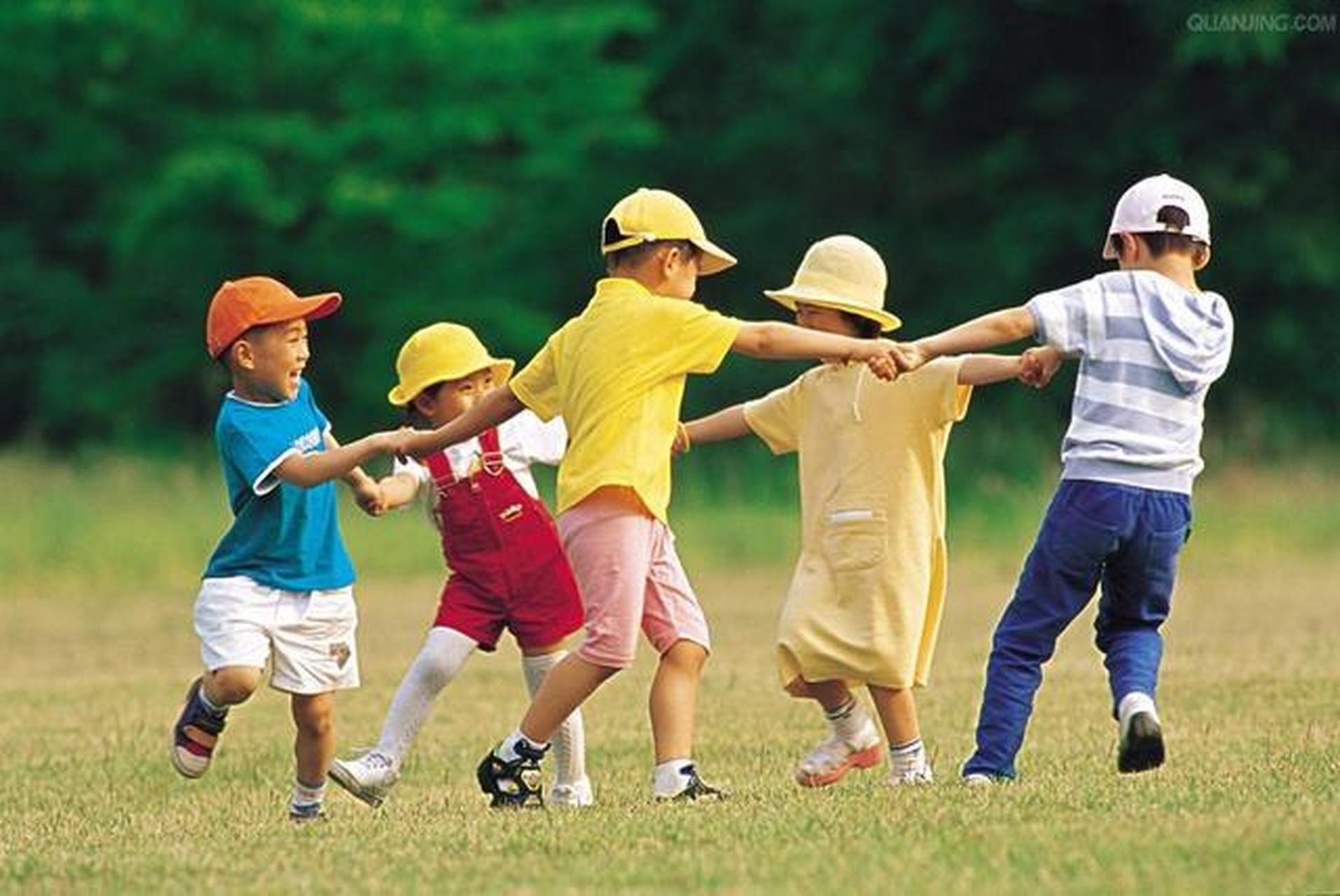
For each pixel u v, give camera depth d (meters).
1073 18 61.00
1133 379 16.56
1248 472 52.09
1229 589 39.09
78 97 71.00
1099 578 17.09
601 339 16.69
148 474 53.81
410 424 18.78
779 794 16.94
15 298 72.12
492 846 14.73
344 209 67.00
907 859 13.54
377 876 13.80
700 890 13.00
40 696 27.91
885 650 17.41
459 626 18.06
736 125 70.75
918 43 63.38
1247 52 57.84
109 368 71.69
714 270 17.45
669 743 16.92
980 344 16.50
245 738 23.59
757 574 44.72
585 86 70.50
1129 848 13.55
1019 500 50.22
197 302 71.81
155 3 68.56
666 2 73.81
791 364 66.19
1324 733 20.41
